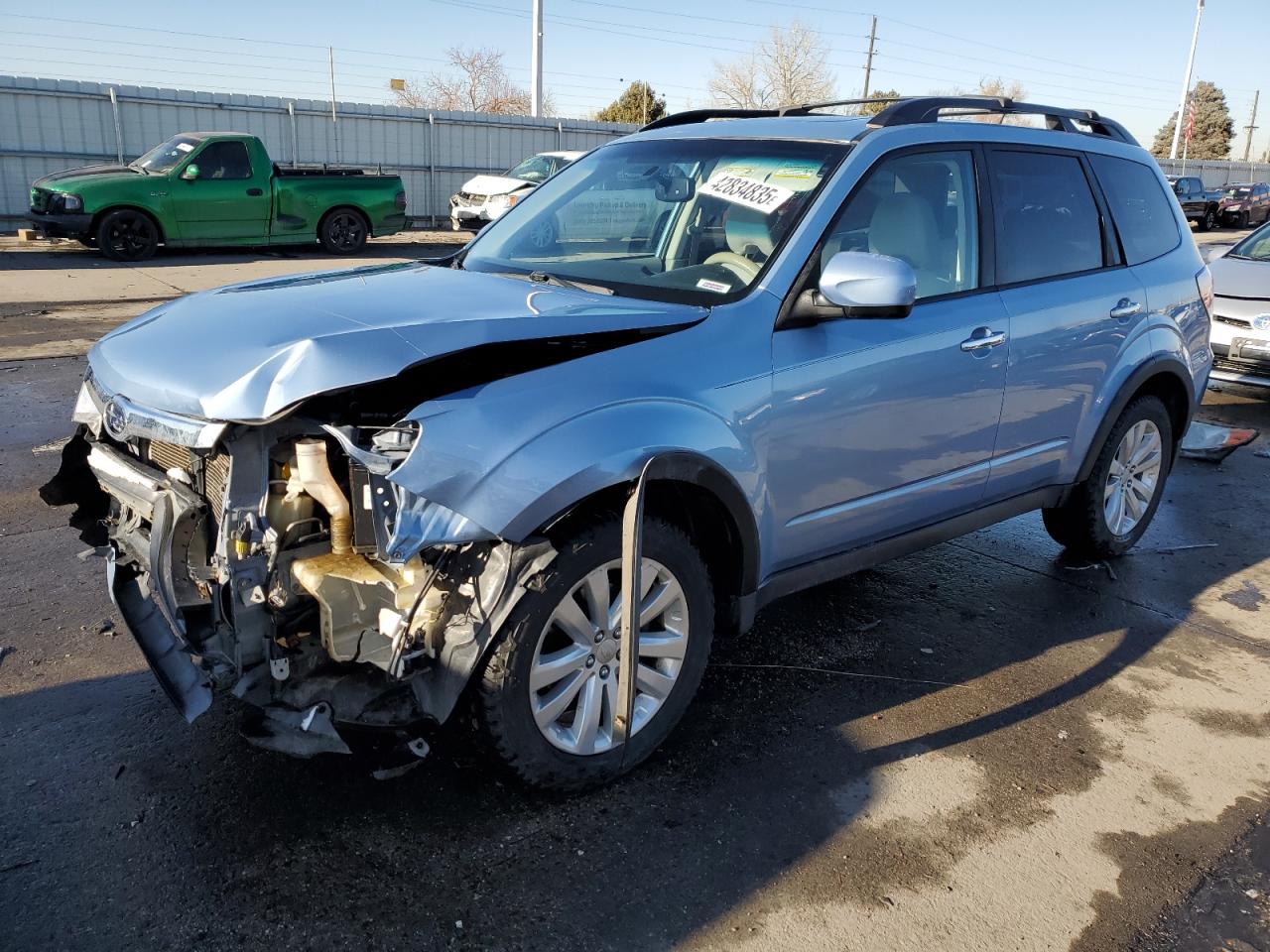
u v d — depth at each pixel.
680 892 2.66
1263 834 3.02
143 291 12.45
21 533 4.82
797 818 2.98
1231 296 8.44
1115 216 4.69
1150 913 2.67
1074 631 4.34
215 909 2.51
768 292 3.22
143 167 16.03
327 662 2.70
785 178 3.55
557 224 3.99
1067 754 3.40
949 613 4.47
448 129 24.33
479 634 2.62
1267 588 4.91
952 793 3.15
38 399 7.27
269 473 2.59
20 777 2.99
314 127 22.36
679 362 2.95
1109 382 4.54
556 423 2.63
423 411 2.55
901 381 3.51
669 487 2.97
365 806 2.92
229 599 2.61
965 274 3.88
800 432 3.23
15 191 18.78
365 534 2.59
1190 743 3.51
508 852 2.76
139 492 2.85
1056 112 4.54
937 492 3.86
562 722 2.99
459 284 3.37
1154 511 5.26
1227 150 90.44
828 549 3.57
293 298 3.09
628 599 2.67
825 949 2.49
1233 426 8.12
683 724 3.45
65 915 2.47
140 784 2.98
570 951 2.45
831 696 3.69
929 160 3.78
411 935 2.46
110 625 3.95
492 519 2.52
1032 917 2.64
